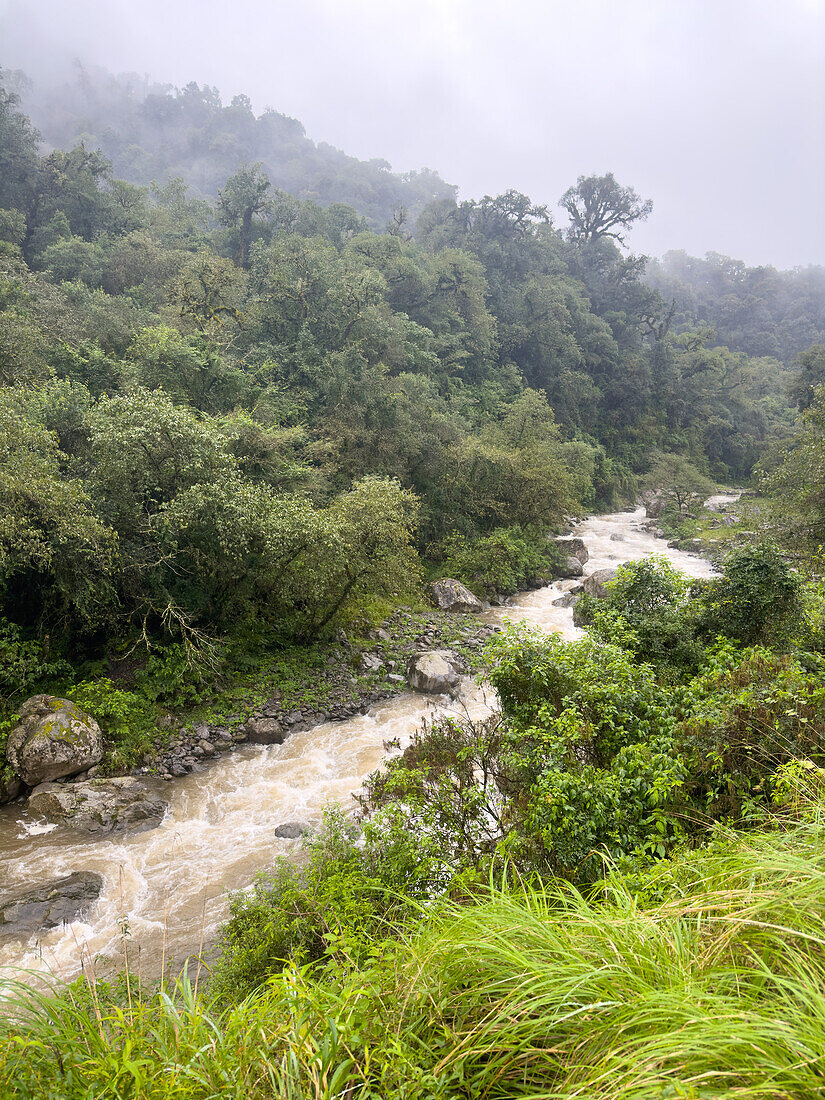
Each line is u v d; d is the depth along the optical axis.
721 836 4.58
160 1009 2.61
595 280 86.81
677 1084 1.70
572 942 2.62
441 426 31.64
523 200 75.00
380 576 18.17
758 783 5.56
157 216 53.69
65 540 13.70
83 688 14.10
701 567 32.31
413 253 59.56
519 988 2.21
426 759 8.42
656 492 55.75
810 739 5.70
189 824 11.61
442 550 29.00
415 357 39.00
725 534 38.00
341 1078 2.08
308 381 29.70
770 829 4.63
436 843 6.82
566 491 33.44
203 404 22.97
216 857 10.71
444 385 46.72
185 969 2.77
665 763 5.82
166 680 14.97
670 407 74.94
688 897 2.95
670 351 76.81
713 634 11.05
